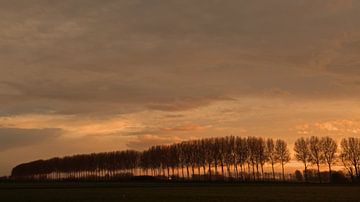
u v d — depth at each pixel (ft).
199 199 211.82
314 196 232.12
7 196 247.50
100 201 203.41
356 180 533.96
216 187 369.50
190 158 638.12
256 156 603.67
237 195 245.65
